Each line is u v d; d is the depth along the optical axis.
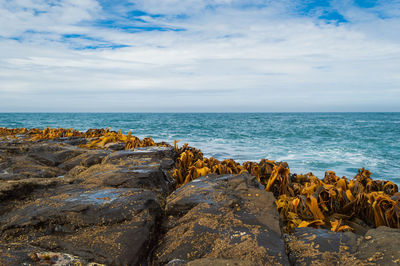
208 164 5.85
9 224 2.44
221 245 2.18
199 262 1.89
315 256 2.14
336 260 2.05
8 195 2.89
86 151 6.95
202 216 2.69
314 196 3.89
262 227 2.43
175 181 4.82
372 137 23.08
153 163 4.86
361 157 12.36
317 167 10.15
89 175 4.25
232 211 2.74
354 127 37.66
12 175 4.50
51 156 6.36
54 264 1.92
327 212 3.81
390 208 3.24
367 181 5.25
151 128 34.06
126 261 2.13
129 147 8.84
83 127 34.78
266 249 2.09
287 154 13.20
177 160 6.84
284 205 3.61
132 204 2.79
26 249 2.12
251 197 3.09
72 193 3.12
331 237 2.40
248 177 3.85
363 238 2.30
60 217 2.54
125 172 4.06
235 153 13.41
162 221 2.89
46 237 2.36
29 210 2.66
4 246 2.14
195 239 2.32
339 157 12.32
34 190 3.17
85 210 2.64
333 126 40.12
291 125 42.94
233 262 1.88
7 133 15.71
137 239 2.34
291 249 2.29
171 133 26.66
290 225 3.05
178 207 3.03
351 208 3.69
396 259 1.86
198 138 21.73
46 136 12.04
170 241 2.44
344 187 4.67
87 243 2.28
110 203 2.78
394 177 8.78
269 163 5.72
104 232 2.41
